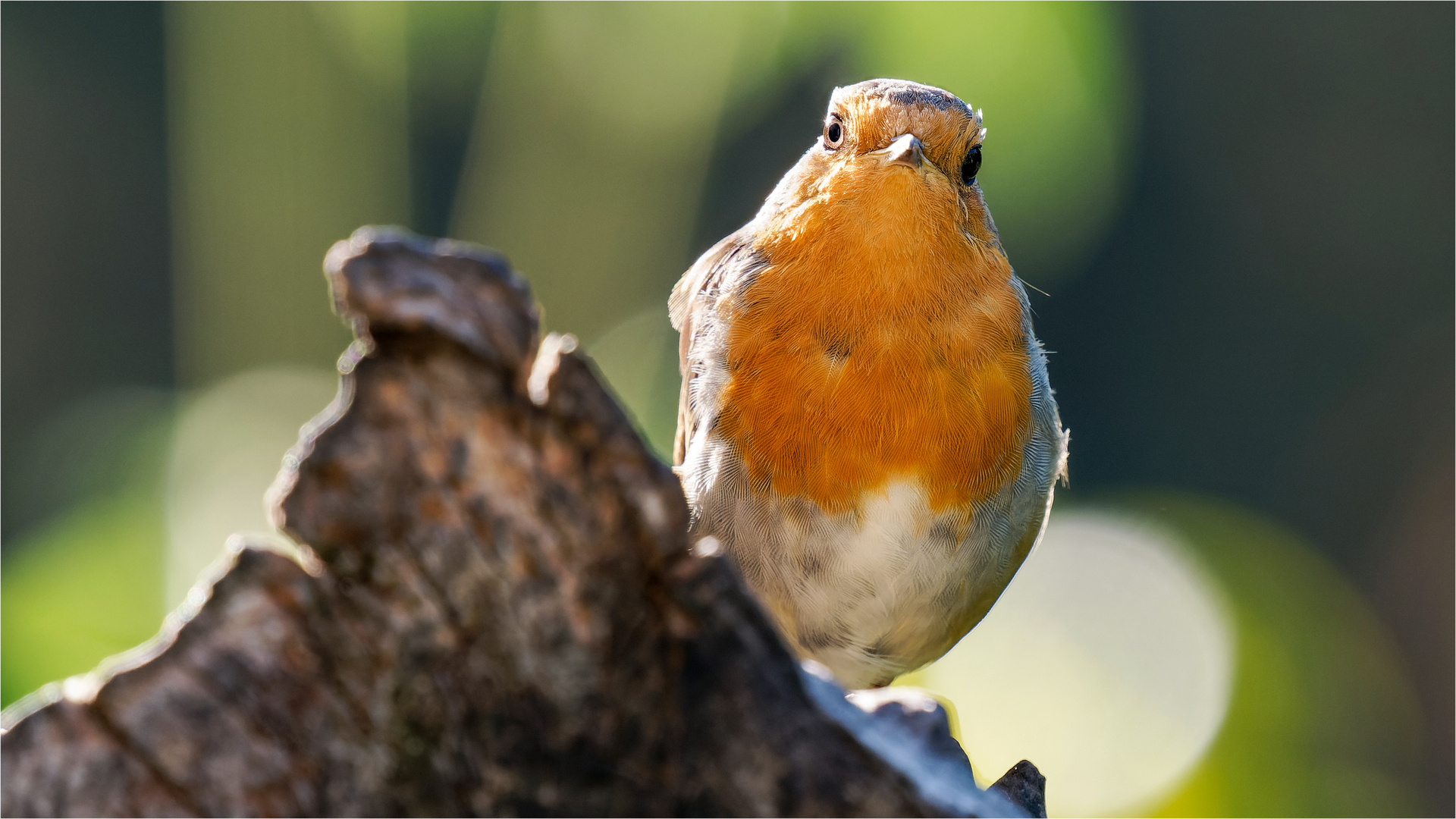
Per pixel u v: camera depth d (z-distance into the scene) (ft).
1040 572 40.04
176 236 38.09
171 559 33.63
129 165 65.62
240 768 11.90
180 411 37.29
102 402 50.08
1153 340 75.66
